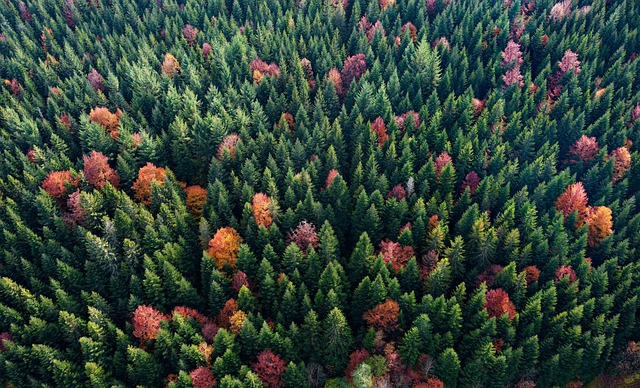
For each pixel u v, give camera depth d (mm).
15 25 130375
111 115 97188
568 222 78438
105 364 60781
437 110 99125
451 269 69438
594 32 120625
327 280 64375
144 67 105750
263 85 106562
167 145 92188
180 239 73250
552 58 113688
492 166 87000
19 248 74875
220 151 89062
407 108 100438
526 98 102062
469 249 72375
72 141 95750
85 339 59188
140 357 58750
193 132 91438
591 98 102188
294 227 76500
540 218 79688
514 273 66125
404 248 71062
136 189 83062
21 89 106250
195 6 134375
